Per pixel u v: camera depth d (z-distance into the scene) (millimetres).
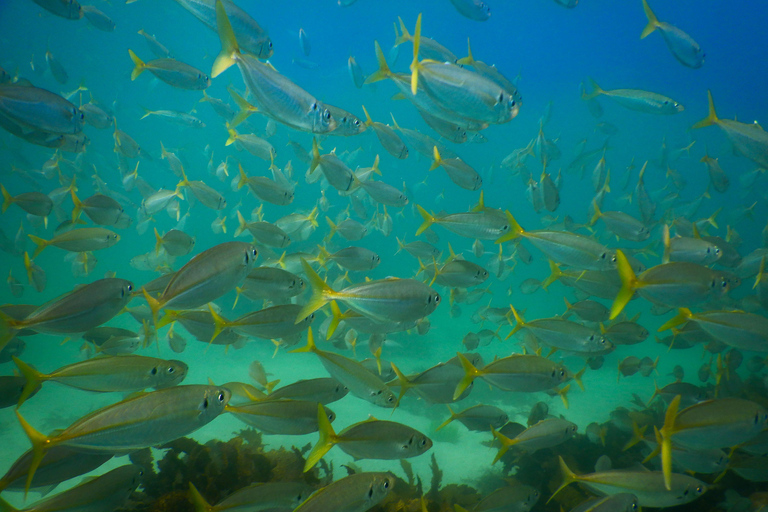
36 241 1023
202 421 617
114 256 4051
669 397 1087
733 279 1121
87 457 651
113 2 5273
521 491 769
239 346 1154
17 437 1286
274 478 933
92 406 1497
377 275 4031
